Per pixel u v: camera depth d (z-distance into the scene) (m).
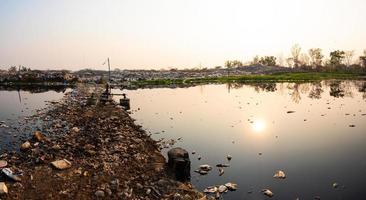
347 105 37.19
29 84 87.50
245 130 24.12
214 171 15.01
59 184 12.08
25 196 10.98
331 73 120.19
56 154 15.48
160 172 13.70
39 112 32.28
